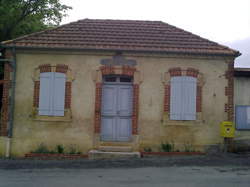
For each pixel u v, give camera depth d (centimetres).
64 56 1231
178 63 1234
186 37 1302
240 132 1263
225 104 1226
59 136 1206
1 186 741
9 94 1216
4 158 1169
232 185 753
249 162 1051
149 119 1216
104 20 1418
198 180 805
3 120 1209
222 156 1153
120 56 1230
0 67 1612
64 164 1034
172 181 795
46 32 1291
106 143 1216
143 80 1227
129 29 1353
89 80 1226
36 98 1217
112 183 774
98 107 1212
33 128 1209
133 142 1205
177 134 1212
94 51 1219
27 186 741
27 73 1226
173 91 1228
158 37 1298
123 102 1252
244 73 1265
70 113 1211
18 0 1853
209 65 1237
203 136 1212
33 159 1155
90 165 1014
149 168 965
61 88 1224
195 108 1223
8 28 1842
